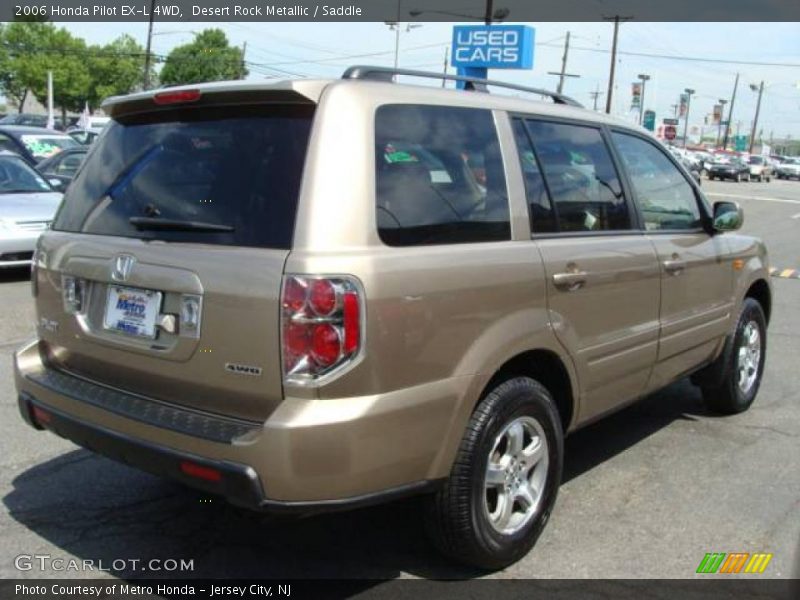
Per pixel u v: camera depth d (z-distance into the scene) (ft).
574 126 13.89
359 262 9.62
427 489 10.55
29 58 219.20
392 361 9.84
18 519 13.19
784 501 14.40
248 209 10.11
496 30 81.56
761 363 19.74
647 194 15.35
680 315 15.76
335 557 12.20
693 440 17.40
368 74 11.34
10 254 31.63
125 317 11.00
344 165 9.92
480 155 11.76
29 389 12.16
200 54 197.98
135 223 11.09
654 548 12.65
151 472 10.47
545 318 12.00
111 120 12.71
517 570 11.93
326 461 9.43
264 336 9.55
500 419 11.27
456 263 10.65
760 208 93.50
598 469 15.74
